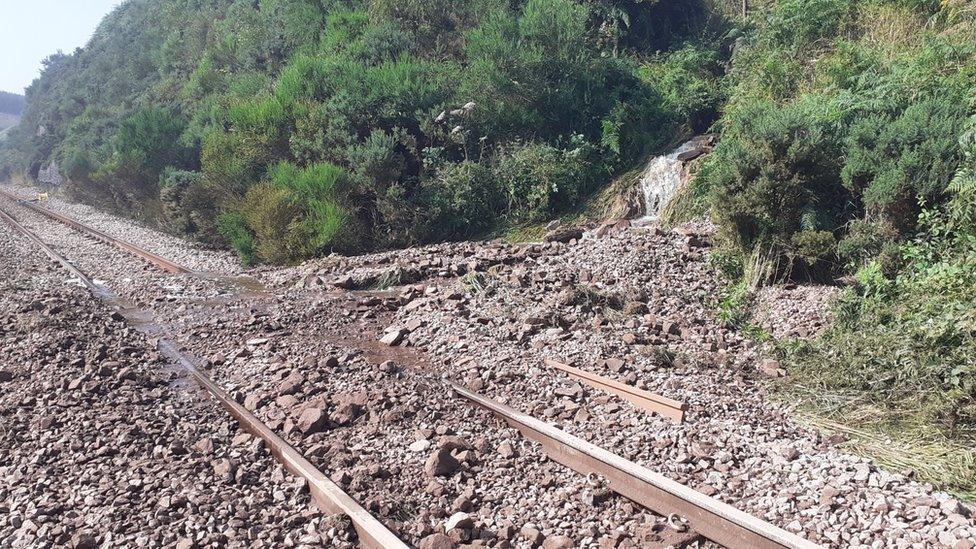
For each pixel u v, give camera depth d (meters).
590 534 4.89
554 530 4.99
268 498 5.44
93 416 6.64
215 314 10.59
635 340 8.66
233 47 32.41
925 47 11.95
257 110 19.27
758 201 10.33
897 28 13.70
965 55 11.33
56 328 8.99
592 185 17.12
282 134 19.23
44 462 5.78
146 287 12.39
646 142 17.44
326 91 20.08
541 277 11.36
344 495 5.16
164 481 5.50
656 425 6.49
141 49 45.25
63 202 36.19
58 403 6.85
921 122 9.52
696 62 19.72
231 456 6.09
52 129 51.56
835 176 10.39
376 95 18.67
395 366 8.09
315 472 5.57
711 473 5.60
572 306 9.90
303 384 7.55
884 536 4.57
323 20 26.97
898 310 8.05
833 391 6.95
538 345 8.73
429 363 8.61
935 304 7.50
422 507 5.34
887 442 5.95
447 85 19.72
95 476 5.55
